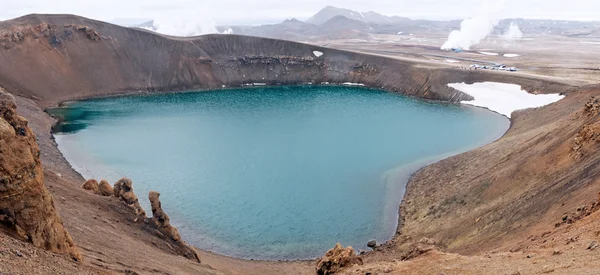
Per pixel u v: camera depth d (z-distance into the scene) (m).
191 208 66.50
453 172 71.06
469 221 48.81
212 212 65.19
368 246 55.06
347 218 63.38
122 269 25.36
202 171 83.56
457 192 60.31
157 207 45.62
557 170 46.59
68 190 42.91
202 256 48.66
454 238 46.97
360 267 30.33
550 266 19.75
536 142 60.03
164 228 45.00
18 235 20.75
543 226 33.78
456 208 56.03
